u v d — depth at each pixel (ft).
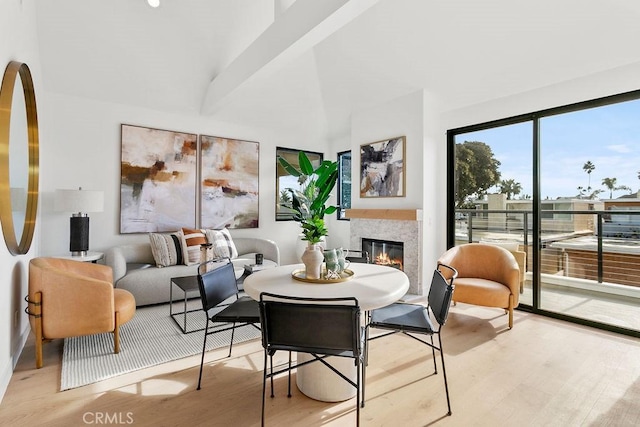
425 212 12.96
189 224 14.84
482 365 7.45
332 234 19.84
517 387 6.54
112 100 12.97
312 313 4.71
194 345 8.46
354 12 7.41
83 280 7.54
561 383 6.70
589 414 5.71
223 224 15.88
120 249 12.18
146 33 11.59
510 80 11.02
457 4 9.70
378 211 14.10
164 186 14.16
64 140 12.06
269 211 17.56
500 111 12.26
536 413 5.73
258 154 17.10
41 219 11.61
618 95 9.55
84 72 11.80
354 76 14.03
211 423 5.44
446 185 14.06
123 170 13.19
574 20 8.72
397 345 8.52
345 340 4.70
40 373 7.01
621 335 9.21
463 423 5.45
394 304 7.32
